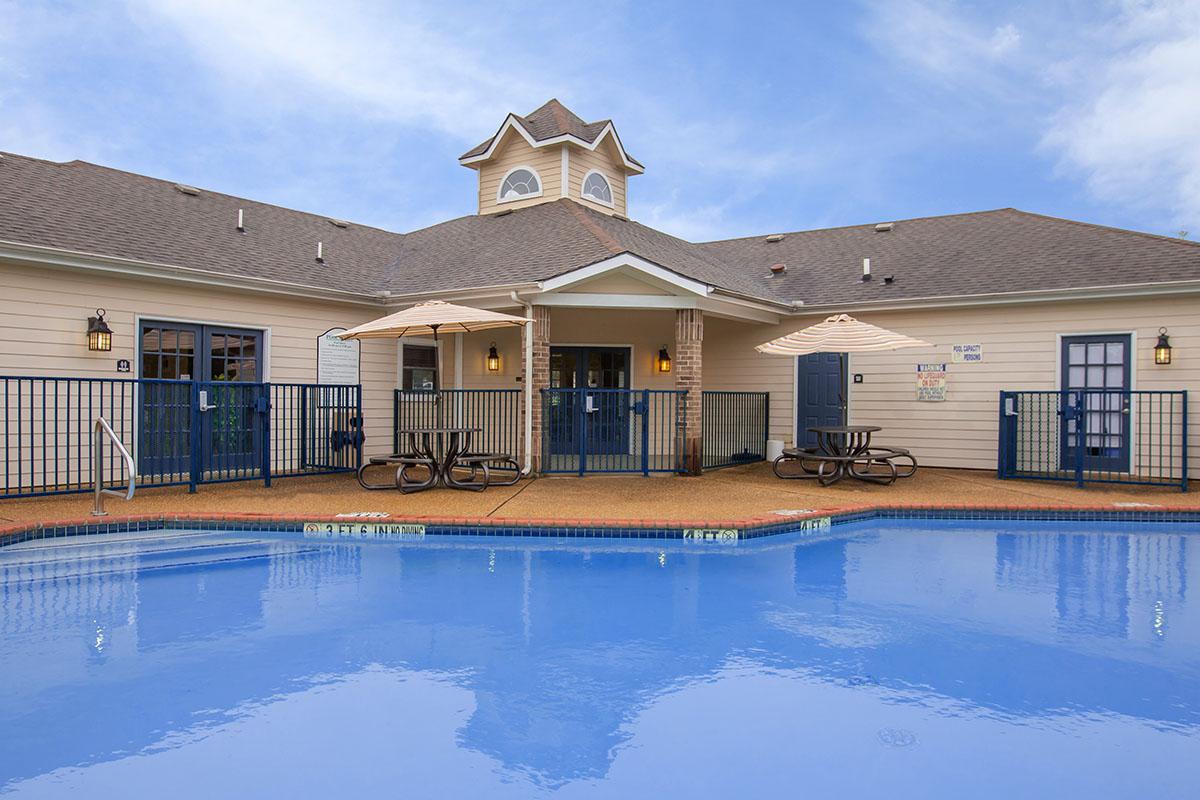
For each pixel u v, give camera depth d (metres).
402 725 3.76
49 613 5.50
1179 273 11.23
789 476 11.75
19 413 8.17
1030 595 6.04
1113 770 3.32
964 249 14.46
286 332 11.88
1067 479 11.55
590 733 3.69
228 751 3.48
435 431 9.73
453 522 7.84
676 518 8.08
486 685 4.27
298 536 7.85
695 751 3.51
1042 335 12.37
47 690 4.15
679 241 16.95
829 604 5.80
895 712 3.93
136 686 4.21
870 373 14.01
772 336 15.01
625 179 17.78
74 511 7.90
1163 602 5.86
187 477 10.92
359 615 5.50
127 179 12.56
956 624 5.34
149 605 5.70
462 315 9.60
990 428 12.84
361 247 14.88
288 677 4.36
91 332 9.62
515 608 5.68
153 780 3.21
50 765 3.34
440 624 5.32
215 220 12.75
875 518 8.98
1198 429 11.23
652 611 5.62
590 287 11.52
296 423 12.04
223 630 5.16
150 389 10.44
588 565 6.94
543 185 15.98
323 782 3.21
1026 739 3.62
